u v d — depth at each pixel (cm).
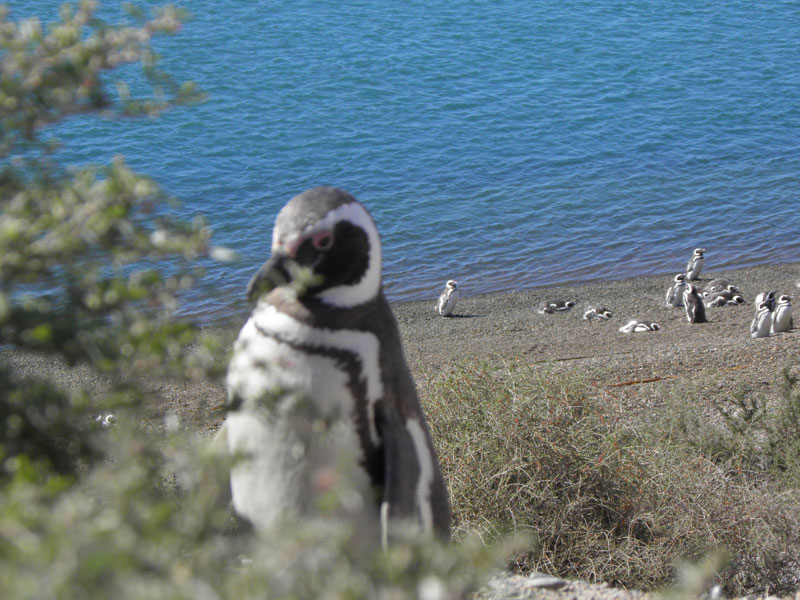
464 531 701
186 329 228
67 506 177
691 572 252
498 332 2219
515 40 5494
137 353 227
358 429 406
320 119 3925
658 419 1102
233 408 349
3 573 159
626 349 1952
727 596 723
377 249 418
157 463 238
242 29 5353
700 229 3025
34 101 239
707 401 1262
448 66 4869
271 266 393
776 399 1266
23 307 228
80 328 227
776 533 767
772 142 3934
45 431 239
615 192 3303
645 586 708
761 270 2727
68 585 161
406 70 4747
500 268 2709
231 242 2603
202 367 237
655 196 3284
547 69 4944
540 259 2772
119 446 220
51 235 216
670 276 2681
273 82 4409
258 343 399
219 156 3409
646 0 6800
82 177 224
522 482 750
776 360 1475
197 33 5197
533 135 3900
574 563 727
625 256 2814
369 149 3616
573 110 4278
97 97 245
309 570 183
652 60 5256
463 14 6050
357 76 4597
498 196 3209
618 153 3738
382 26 5616
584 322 2305
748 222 3088
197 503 216
